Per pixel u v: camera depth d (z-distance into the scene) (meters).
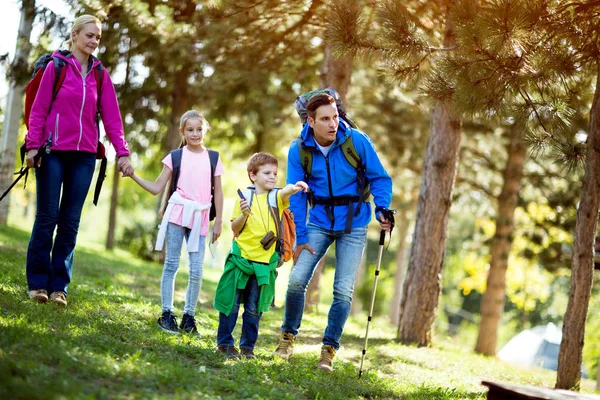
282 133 16.41
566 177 13.41
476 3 5.58
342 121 5.20
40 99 5.37
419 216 9.25
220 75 12.41
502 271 13.77
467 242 21.39
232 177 22.95
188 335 5.43
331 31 6.27
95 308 5.77
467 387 5.93
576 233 6.43
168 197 5.79
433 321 9.17
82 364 3.69
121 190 28.41
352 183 5.17
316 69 12.61
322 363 5.13
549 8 5.54
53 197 5.46
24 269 7.37
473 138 14.51
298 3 9.55
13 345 3.76
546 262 14.34
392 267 42.44
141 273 11.48
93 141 5.56
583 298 6.39
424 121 14.95
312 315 10.41
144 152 16.31
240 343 5.11
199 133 5.75
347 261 5.13
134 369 3.81
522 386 3.93
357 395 4.55
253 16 10.04
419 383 5.65
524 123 6.00
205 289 11.63
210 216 5.85
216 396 3.72
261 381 4.28
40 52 12.15
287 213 5.12
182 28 10.60
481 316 13.84
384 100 14.95
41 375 3.34
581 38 5.62
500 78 5.71
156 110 15.11
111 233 18.47
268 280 4.98
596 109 6.20
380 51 6.21
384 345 8.19
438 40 8.38
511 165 13.68
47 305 5.23
